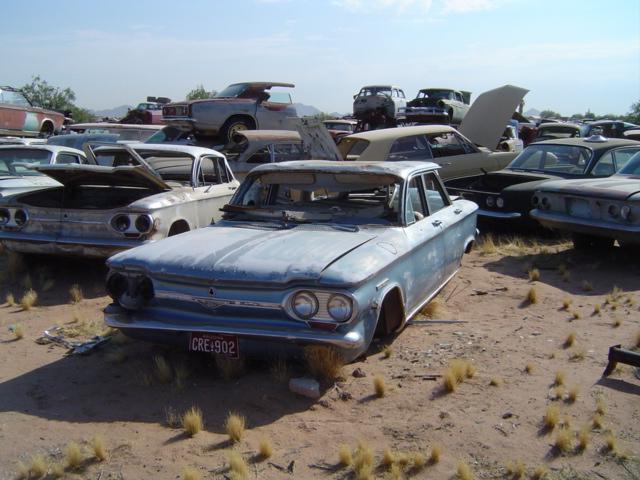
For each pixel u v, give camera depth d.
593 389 4.35
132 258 4.59
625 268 7.79
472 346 5.18
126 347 5.21
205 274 4.27
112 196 7.71
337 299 4.09
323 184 5.73
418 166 6.00
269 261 4.31
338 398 4.21
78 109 44.47
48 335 5.52
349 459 3.43
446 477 3.31
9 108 21.33
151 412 4.09
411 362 4.84
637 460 3.45
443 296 6.70
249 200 5.90
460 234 6.73
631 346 5.17
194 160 8.13
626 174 8.68
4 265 8.19
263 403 4.16
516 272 7.75
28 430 3.85
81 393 4.39
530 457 3.50
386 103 23.97
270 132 11.80
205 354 4.95
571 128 20.92
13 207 7.23
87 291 7.07
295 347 4.27
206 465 3.44
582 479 3.28
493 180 10.11
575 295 6.75
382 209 5.44
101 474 3.37
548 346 5.20
